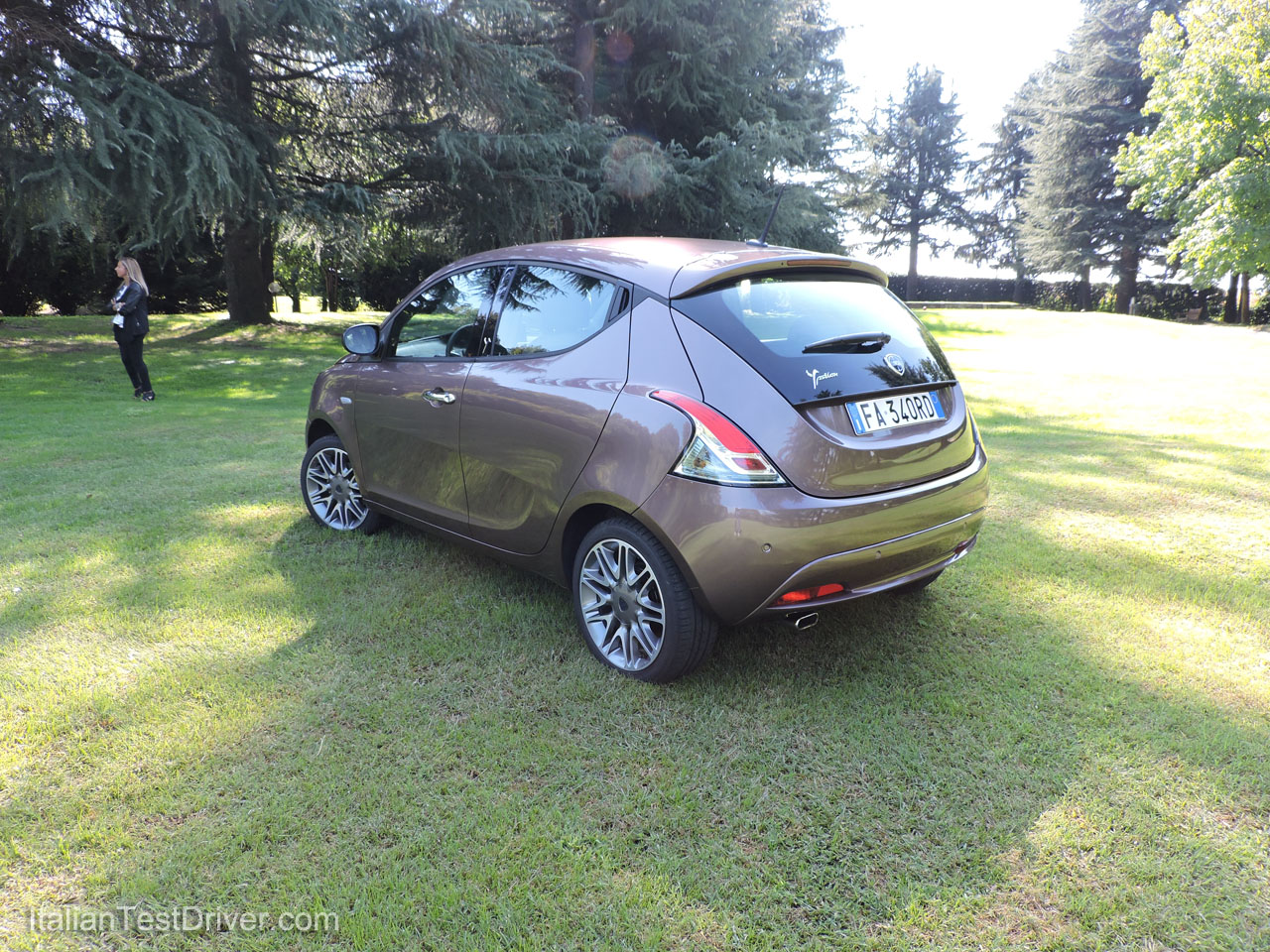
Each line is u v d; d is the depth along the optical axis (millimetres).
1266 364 15469
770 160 19984
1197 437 7793
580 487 3023
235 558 4254
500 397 3361
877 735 2711
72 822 2262
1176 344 21328
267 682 3008
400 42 15953
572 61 20781
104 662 3145
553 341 3277
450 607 3662
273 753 2586
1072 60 40125
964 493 3113
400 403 3930
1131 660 3209
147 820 2275
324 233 17094
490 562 4195
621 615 3080
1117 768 2520
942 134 57469
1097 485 5828
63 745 2611
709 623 2885
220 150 13391
